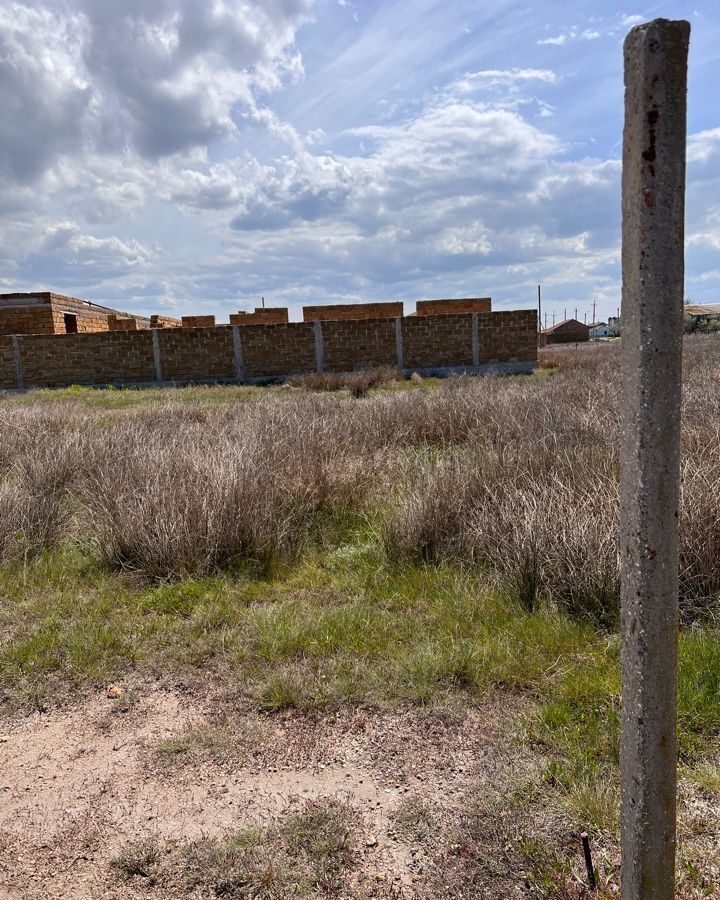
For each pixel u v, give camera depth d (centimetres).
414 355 2456
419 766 221
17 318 2572
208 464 487
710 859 174
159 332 2386
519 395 927
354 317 2933
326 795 209
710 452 437
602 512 371
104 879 180
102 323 3128
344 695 264
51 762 234
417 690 263
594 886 167
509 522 387
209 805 208
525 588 341
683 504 341
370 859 182
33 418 946
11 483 563
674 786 108
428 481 467
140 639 322
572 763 212
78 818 204
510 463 503
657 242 90
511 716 245
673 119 88
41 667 299
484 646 291
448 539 406
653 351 93
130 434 722
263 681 279
